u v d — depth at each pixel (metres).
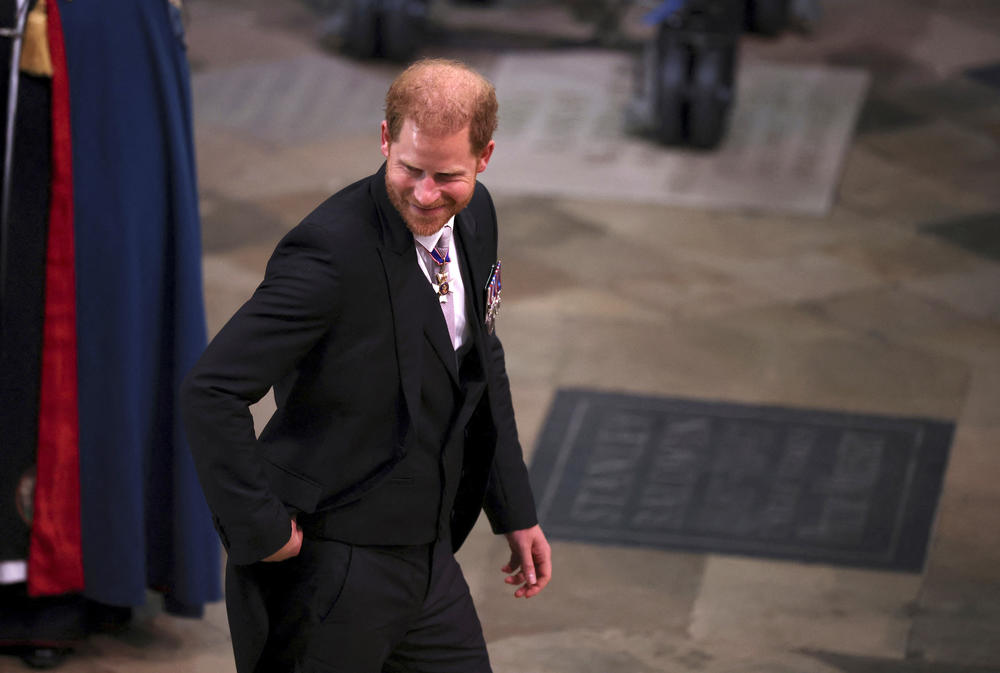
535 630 14.97
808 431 19.05
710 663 14.43
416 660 9.82
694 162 28.56
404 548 9.34
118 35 12.95
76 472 13.62
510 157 28.41
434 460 9.22
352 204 8.62
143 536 13.91
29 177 13.00
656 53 28.88
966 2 39.41
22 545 13.66
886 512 17.25
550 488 17.78
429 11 36.19
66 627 14.00
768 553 16.47
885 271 24.20
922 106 31.88
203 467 8.43
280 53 33.72
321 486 8.95
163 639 14.54
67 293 13.25
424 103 8.02
